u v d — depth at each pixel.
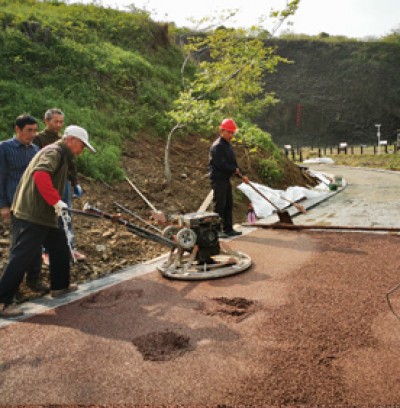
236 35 10.84
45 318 3.58
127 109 9.70
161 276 4.61
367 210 8.52
